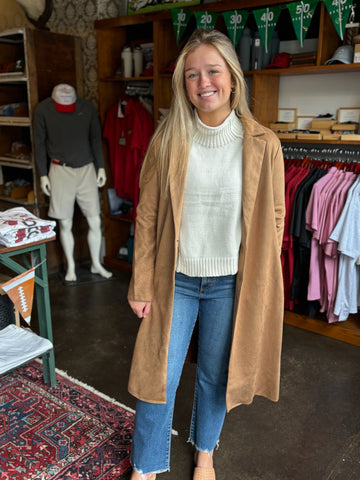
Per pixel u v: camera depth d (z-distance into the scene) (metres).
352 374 2.75
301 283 3.21
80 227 4.59
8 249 2.16
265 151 1.53
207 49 1.44
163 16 3.62
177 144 1.54
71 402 2.40
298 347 3.07
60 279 4.23
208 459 1.91
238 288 1.60
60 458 2.00
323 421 2.32
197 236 1.58
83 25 4.22
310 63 3.17
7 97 4.71
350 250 2.87
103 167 4.11
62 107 3.78
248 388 1.73
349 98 3.28
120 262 4.52
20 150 4.52
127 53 4.11
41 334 2.46
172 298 1.62
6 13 4.94
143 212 1.65
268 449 2.12
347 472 1.97
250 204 1.52
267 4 3.04
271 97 3.54
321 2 2.93
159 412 1.72
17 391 2.49
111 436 2.15
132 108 4.02
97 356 2.92
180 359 1.71
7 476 1.90
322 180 2.98
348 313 3.08
